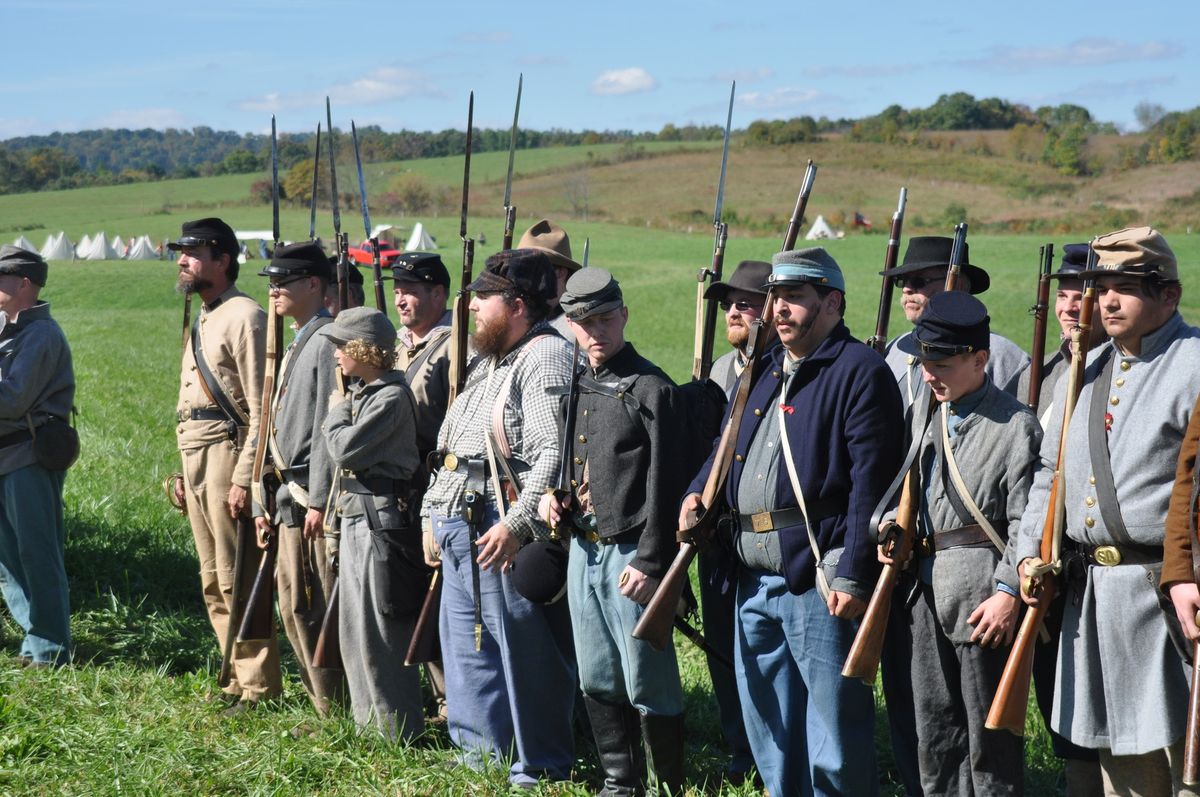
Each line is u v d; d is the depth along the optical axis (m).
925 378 3.89
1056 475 3.67
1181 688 3.48
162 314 35.44
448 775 4.67
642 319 33.12
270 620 5.38
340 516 5.11
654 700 4.37
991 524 3.82
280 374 5.47
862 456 3.92
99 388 17.55
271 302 5.43
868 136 126.00
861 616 3.90
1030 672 3.64
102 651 6.36
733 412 4.21
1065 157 107.25
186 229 5.68
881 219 84.81
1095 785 4.27
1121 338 3.60
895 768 5.13
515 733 4.70
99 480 10.41
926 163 112.50
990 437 3.83
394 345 5.01
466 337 5.00
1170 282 3.54
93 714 5.30
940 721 3.96
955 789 3.97
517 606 4.63
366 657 5.01
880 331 5.11
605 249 60.47
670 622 4.11
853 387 3.96
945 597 3.84
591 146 130.75
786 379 4.14
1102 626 3.57
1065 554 3.68
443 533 4.75
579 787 4.58
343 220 79.25
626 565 4.31
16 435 5.92
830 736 4.04
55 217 100.19
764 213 90.44
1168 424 3.49
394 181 102.31
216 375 5.66
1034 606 3.63
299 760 4.81
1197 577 3.27
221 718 5.38
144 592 7.51
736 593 4.30
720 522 4.21
